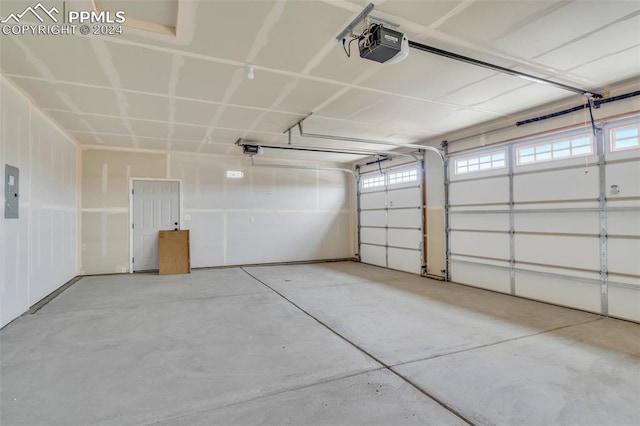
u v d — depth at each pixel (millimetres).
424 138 6266
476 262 5484
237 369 2590
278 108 4465
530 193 4676
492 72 3359
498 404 2102
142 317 3889
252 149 6387
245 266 7785
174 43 2775
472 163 5582
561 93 3928
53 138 4992
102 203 6652
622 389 2270
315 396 2199
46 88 3717
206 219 7520
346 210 9062
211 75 3408
